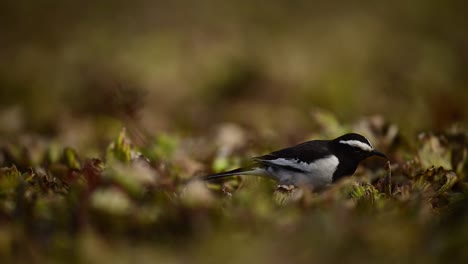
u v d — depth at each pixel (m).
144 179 8.30
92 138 15.83
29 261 7.13
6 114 18.09
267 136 14.21
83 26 25.64
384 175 10.07
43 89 22.20
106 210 7.48
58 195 8.80
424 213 7.92
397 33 26.17
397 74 22.81
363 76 22.81
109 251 7.11
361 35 25.12
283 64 22.86
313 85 21.72
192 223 7.62
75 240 7.39
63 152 11.01
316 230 7.21
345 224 7.34
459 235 7.20
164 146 12.05
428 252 7.12
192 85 21.98
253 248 7.05
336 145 10.28
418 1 27.84
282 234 7.29
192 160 11.41
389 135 11.49
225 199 8.64
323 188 10.29
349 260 7.00
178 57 22.78
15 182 8.74
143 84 21.64
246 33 24.48
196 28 24.95
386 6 27.64
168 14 25.89
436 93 20.14
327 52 24.27
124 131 10.39
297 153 10.20
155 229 7.63
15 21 26.44
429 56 24.44
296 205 8.02
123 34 24.95
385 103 19.94
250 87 22.23
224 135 14.38
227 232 7.40
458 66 24.92
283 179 10.20
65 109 20.89
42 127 18.98
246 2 26.62
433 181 9.38
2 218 7.78
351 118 19.30
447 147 10.70
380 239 7.11
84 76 22.61
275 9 26.20
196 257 7.05
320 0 27.09
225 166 11.05
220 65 22.52
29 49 24.64
